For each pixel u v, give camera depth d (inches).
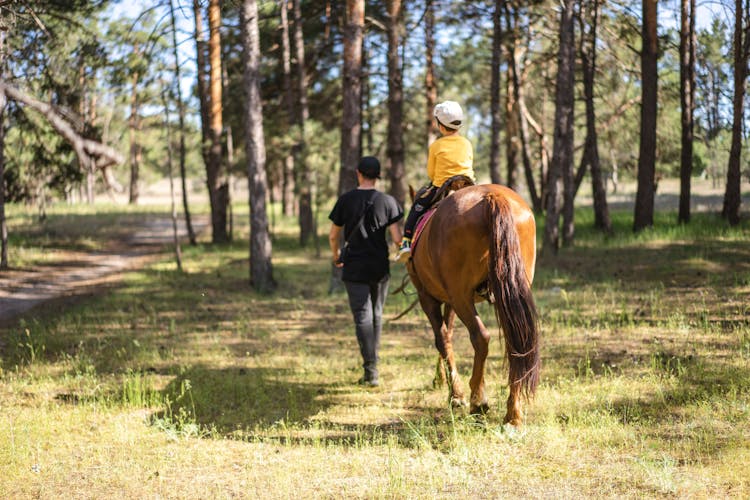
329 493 162.4
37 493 169.0
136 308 457.4
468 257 187.8
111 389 264.5
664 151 1008.2
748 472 157.2
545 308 386.6
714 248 552.1
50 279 629.9
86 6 455.2
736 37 637.3
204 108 873.5
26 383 274.4
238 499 161.8
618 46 861.2
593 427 192.9
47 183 749.3
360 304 260.4
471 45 824.3
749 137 717.9
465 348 311.1
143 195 2763.3
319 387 262.7
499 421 206.1
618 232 761.0
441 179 226.5
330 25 885.2
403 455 185.9
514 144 1119.0
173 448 200.2
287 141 690.8
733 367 242.4
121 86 524.1
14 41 425.7
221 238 890.7
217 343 345.1
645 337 302.0
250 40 499.5
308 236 835.4
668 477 154.4
